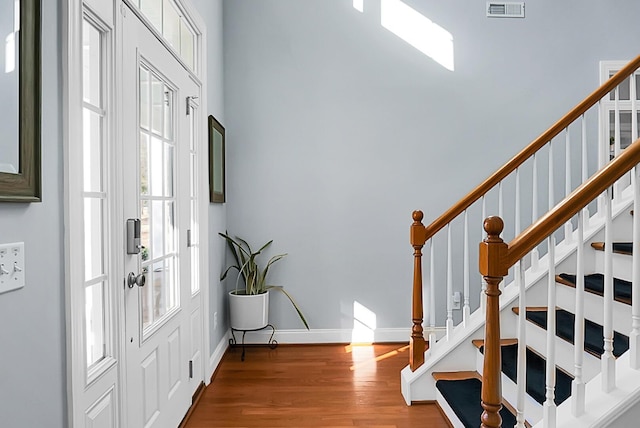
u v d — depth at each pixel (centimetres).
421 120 394
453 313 390
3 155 104
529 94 397
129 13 184
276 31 390
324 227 391
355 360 349
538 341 244
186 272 264
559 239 383
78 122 138
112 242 167
